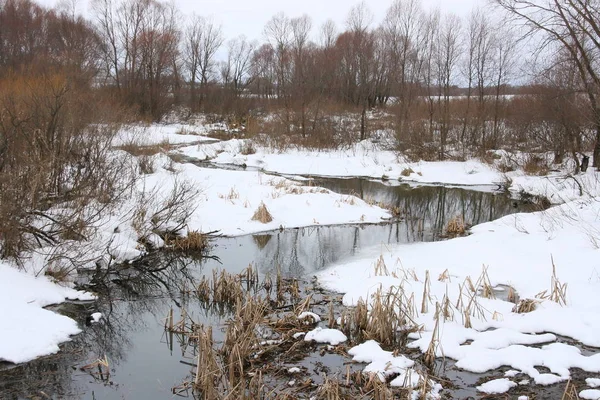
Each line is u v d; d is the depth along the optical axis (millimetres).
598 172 18641
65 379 5297
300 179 21234
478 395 4898
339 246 11102
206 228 11922
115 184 11156
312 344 6105
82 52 28922
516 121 23859
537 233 10656
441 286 7668
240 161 24828
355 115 31141
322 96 31078
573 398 4762
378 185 20953
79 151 10758
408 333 6211
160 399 4953
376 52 38844
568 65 17531
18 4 38719
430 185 21297
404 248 10680
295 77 33719
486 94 27109
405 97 28406
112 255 9164
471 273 8430
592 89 16234
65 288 7762
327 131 28391
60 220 8555
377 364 5457
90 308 7410
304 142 27828
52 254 7891
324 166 24281
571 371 5285
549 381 5070
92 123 12641
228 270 9383
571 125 19484
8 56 31031
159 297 8039
